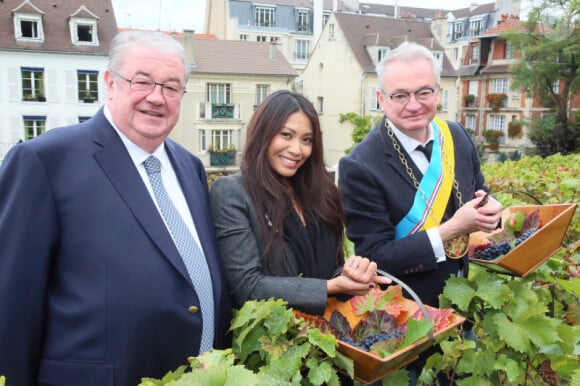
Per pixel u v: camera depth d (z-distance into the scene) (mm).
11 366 2041
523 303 2562
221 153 32344
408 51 2779
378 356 1892
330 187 2490
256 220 2303
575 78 27906
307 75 39812
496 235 3020
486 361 2488
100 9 32156
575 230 4312
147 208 2182
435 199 2844
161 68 2217
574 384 2361
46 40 30141
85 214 2098
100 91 31391
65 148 2145
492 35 38750
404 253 2701
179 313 2150
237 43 34094
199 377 1592
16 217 2029
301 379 1891
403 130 2857
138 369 2086
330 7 61469
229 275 2309
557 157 9266
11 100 29750
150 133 2230
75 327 2061
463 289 2570
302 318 2041
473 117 41188
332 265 2510
